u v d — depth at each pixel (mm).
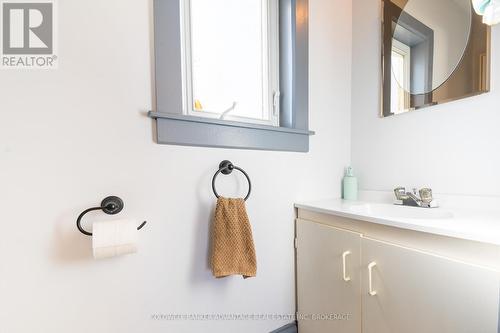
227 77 1091
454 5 961
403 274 752
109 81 755
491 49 876
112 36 758
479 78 896
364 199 1316
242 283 1026
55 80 688
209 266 942
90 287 741
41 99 674
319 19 1283
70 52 705
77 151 715
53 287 693
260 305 1080
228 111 1043
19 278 656
